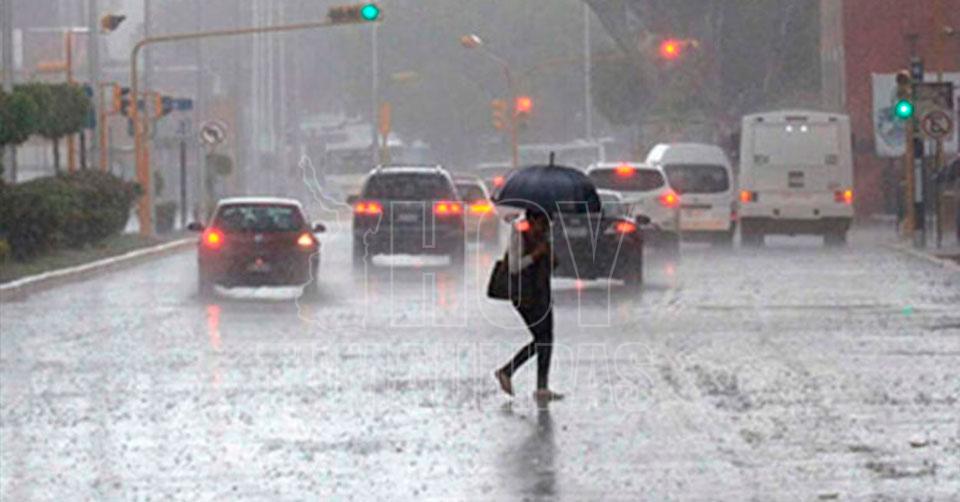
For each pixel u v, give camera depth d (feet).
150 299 182.09
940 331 141.69
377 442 88.48
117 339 140.26
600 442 87.92
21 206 225.76
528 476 78.84
